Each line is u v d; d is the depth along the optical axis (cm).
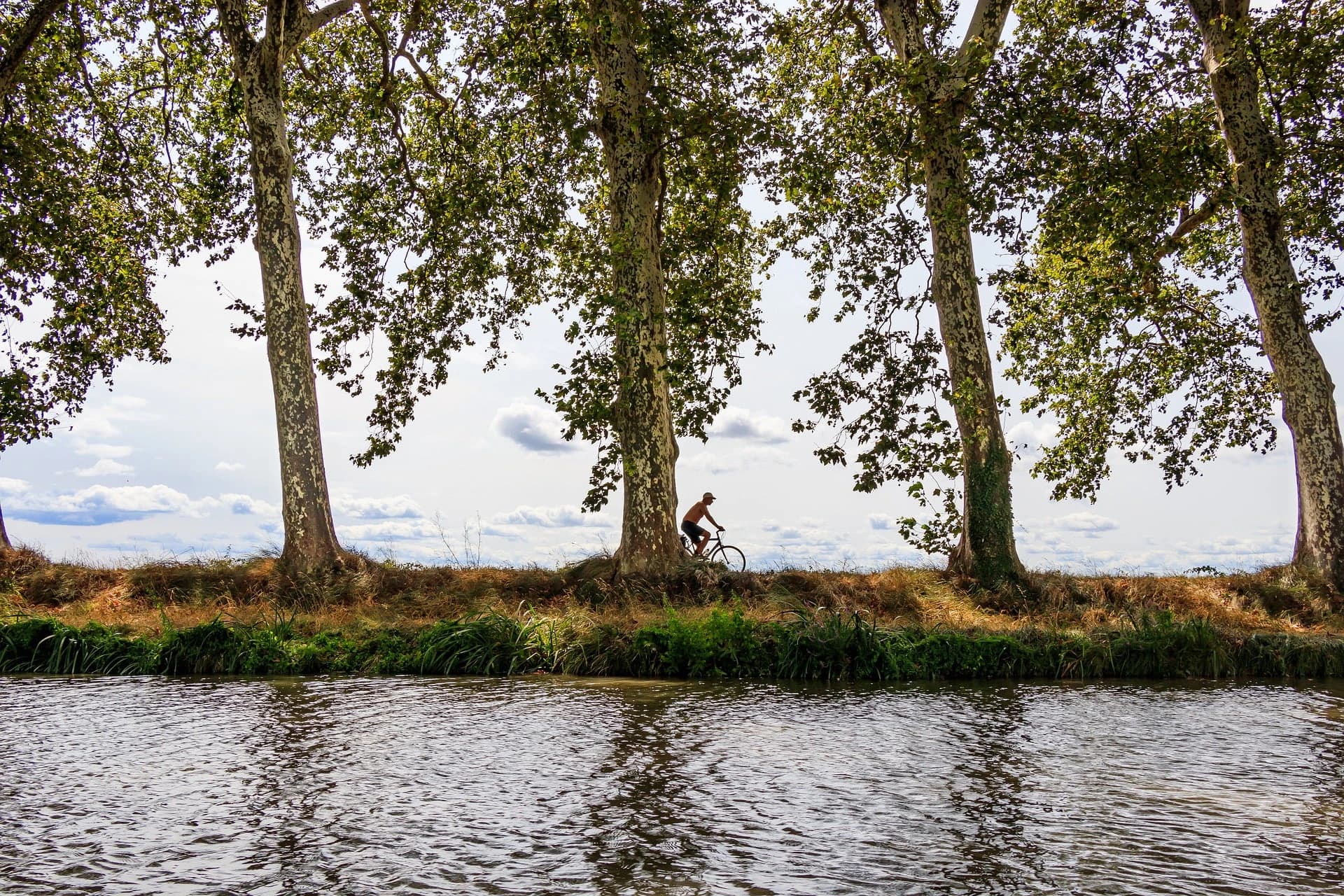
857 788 699
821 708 1035
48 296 2194
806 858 545
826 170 2003
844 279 2194
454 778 723
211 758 786
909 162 1967
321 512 1872
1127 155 1816
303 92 2336
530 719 962
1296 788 704
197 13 2241
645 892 491
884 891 495
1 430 2098
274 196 1880
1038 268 2389
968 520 1914
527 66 2067
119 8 2256
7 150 2023
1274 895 492
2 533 2050
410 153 2469
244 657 1301
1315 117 1959
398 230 2391
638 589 1738
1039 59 1792
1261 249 1984
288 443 1861
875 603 1747
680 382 1942
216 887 497
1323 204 1970
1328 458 1909
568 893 489
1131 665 1316
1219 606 1770
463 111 2405
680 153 2042
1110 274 1991
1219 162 1886
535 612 1534
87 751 812
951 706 1055
